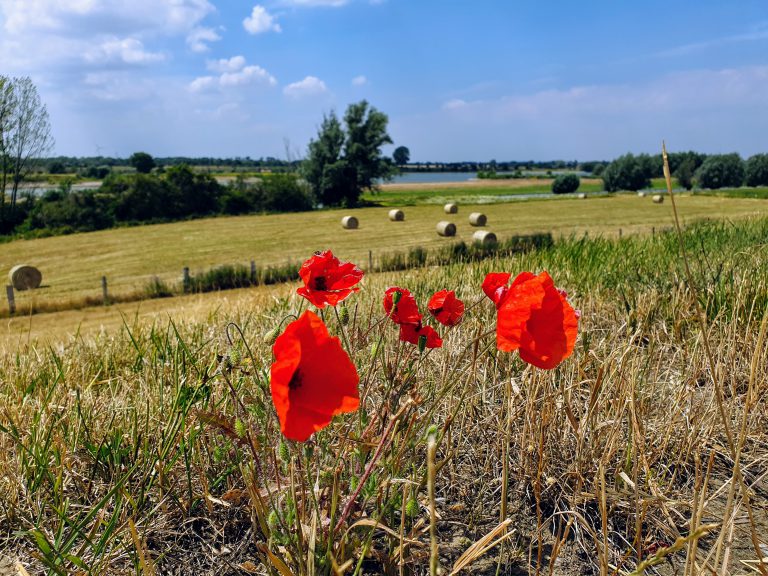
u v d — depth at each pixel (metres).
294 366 1.19
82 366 3.91
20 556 2.04
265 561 1.73
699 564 1.93
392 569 1.86
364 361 2.68
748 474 2.55
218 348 3.62
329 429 2.11
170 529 2.18
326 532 1.79
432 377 2.83
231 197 59.50
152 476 2.22
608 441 2.37
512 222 44.00
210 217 56.84
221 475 2.26
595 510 2.31
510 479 2.48
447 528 2.20
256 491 1.78
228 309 5.88
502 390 2.99
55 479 2.21
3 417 2.75
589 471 2.46
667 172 1.37
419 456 2.36
